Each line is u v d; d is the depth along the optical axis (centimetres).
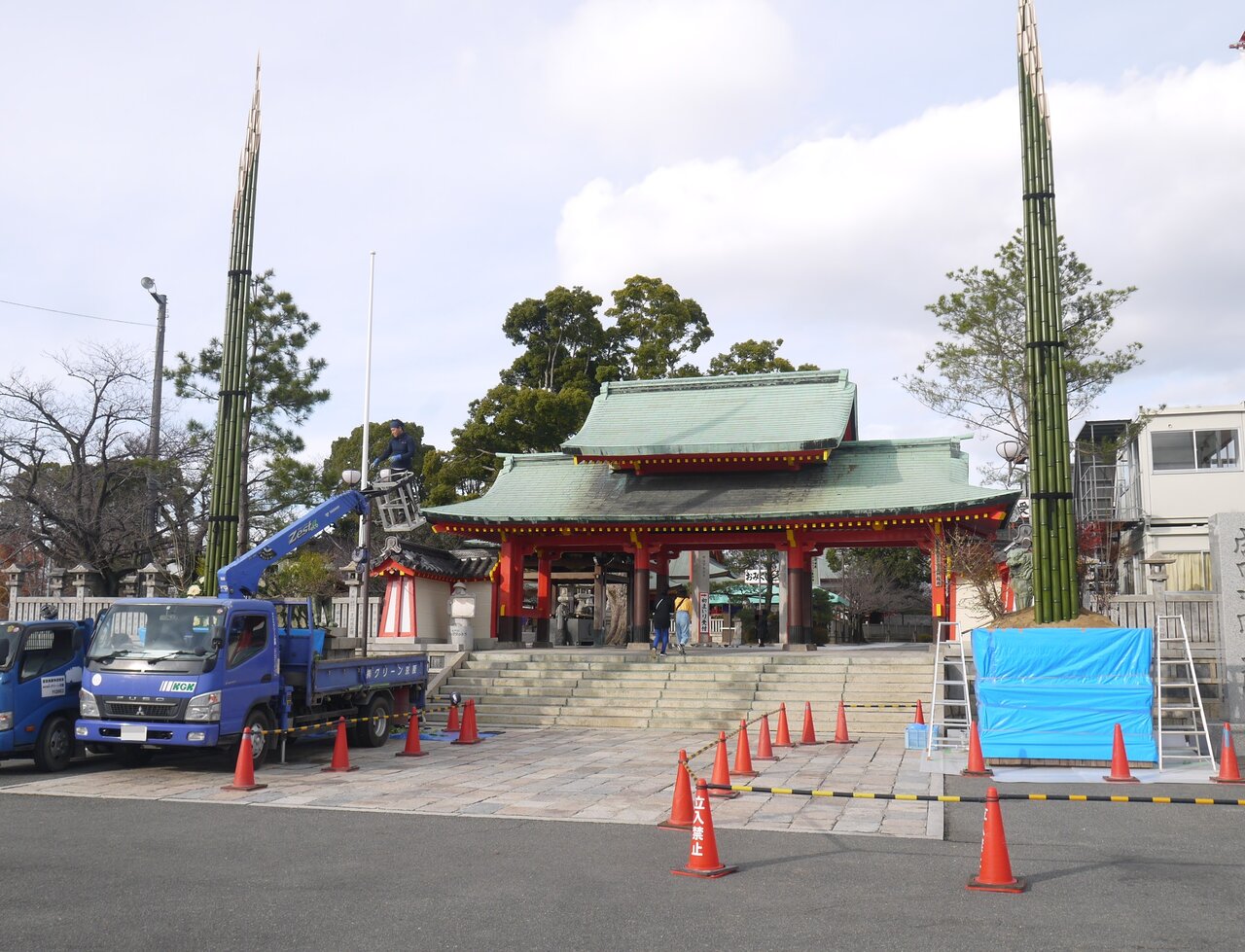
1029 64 2209
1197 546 3838
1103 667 1744
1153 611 2152
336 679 1897
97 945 734
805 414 3525
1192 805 1387
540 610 3606
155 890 896
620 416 3756
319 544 5594
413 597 3284
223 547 2595
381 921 799
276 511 4512
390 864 1002
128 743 1614
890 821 1245
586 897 875
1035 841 1141
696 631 4584
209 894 884
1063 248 3978
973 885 907
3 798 1405
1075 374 3872
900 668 2636
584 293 5950
